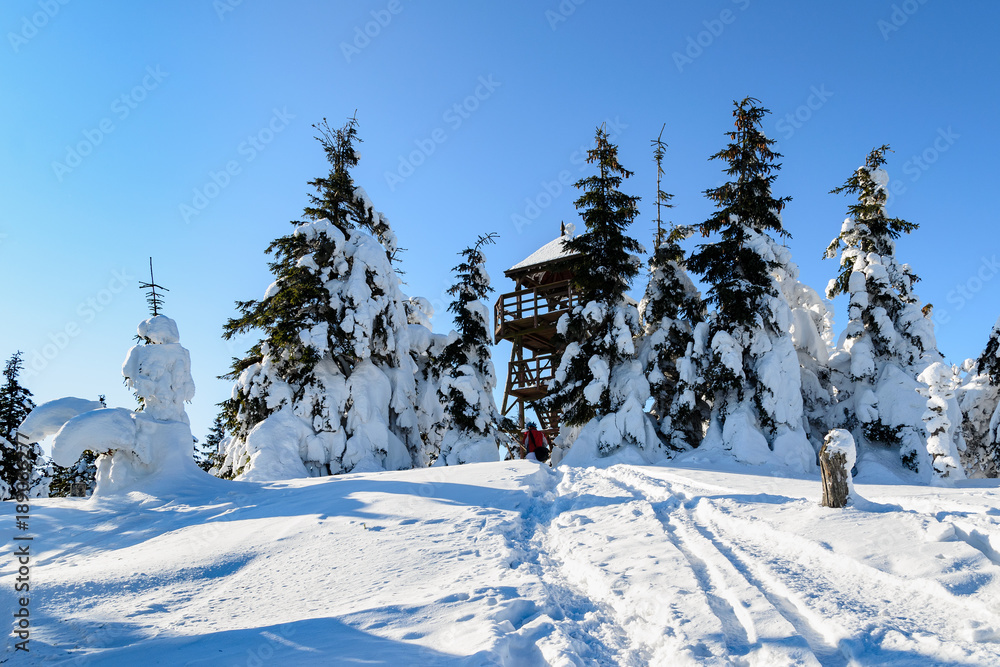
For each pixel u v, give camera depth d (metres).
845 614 5.61
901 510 8.68
